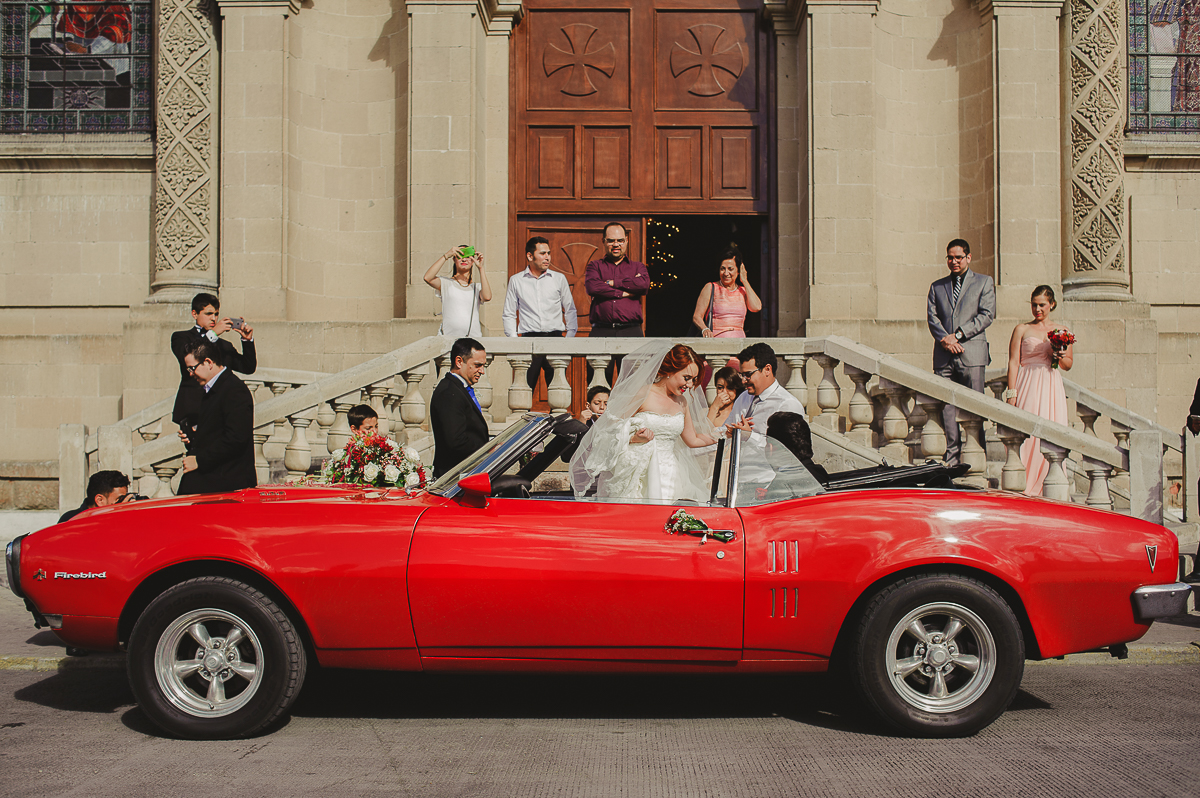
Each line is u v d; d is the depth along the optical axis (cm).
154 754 418
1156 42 1294
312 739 440
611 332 916
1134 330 1144
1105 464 771
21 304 1291
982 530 437
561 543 437
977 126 1198
